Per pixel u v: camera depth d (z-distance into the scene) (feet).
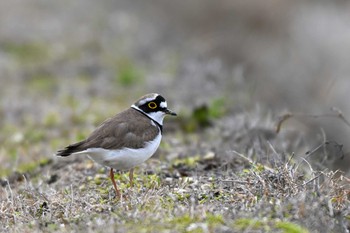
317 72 77.00
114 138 32.68
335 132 62.03
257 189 32.04
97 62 76.64
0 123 57.67
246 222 27.78
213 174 38.19
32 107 61.16
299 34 84.48
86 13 101.71
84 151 32.30
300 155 42.39
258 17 93.71
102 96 64.85
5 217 32.07
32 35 87.97
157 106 34.91
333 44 80.43
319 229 27.58
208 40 89.76
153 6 109.60
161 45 86.48
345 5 91.40
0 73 72.28
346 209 29.78
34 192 36.24
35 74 73.10
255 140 42.96
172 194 32.89
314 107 68.03
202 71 68.49
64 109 59.41
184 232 27.20
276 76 76.79
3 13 96.22
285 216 28.53
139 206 30.73
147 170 39.58
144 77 70.03
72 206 32.27
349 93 69.67
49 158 45.70
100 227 28.09
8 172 44.80
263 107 58.34
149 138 33.68
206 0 100.32
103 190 36.14
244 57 83.56
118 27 93.61
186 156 43.83
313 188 30.89
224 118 52.60
